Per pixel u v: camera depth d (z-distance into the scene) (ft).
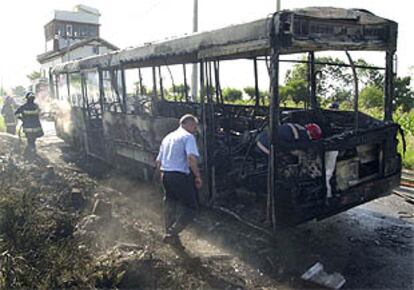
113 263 13.24
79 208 20.26
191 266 14.62
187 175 16.47
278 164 14.99
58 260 13.46
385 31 17.42
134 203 22.48
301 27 14.49
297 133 15.42
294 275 14.01
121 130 28.53
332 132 20.48
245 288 13.14
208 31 17.31
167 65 27.71
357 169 16.76
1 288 11.51
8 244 14.03
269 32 14.12
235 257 15.46
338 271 14.29
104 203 18.72
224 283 13.44
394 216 20.18
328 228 18.49
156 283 13.21
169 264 14.65
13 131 48.55
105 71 30.32
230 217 18.52
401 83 74.38
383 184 17.62
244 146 18.69
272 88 14.49
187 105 27.22
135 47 24.66
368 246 16.40
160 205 22.11
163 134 22.94
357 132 16.51
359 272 14.17
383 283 13.35
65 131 42.04
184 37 19.20
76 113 37.58
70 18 115.34
